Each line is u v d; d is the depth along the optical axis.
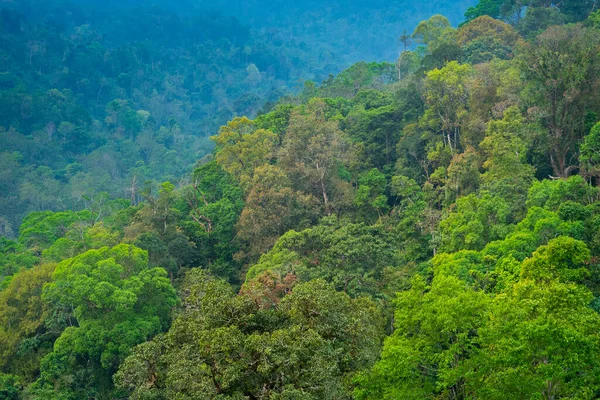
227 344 24.64
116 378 28.98
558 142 55.94
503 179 54.34
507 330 25.95
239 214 72.50
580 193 46.00
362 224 55.66
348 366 29.25
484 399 25.80
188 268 67.31
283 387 24.33
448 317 27.08
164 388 28.61
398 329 30.64
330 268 51.00
